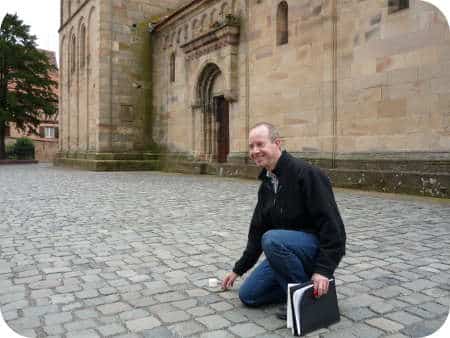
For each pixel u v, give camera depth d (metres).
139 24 26.66
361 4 12.68
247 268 3.95
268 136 3.44
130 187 14.32
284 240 3.34
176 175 20.67
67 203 10.28
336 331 3.16
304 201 3.39
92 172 24.05
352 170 12.34
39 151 58.19
